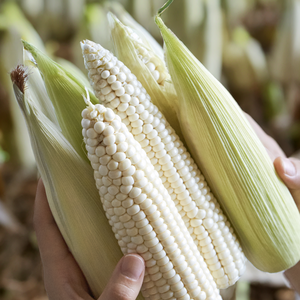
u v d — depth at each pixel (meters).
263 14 0.81
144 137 0.30
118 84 0.29
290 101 0.79
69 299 0.32
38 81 0.33
